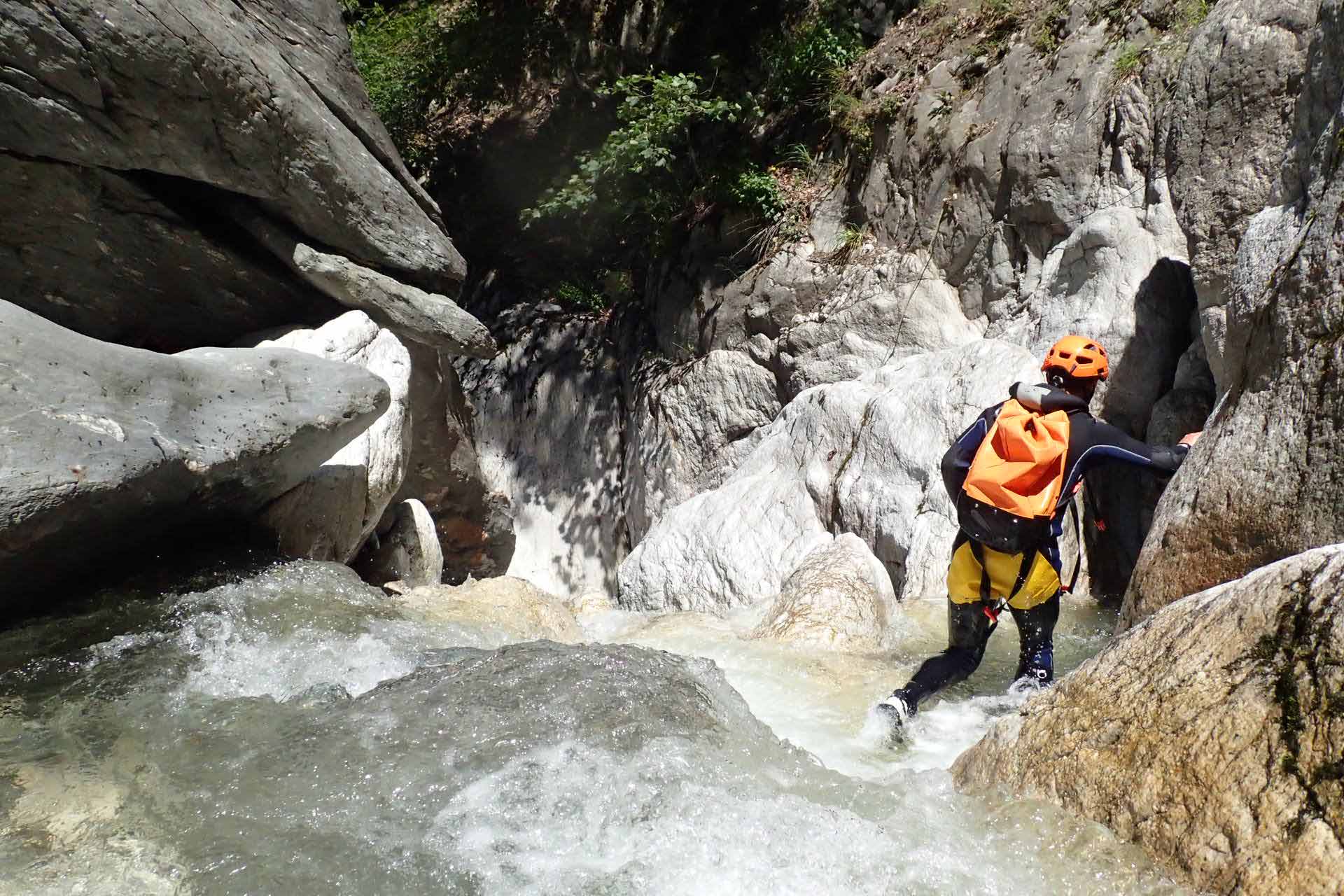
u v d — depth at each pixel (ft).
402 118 46.03
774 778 10.14
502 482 38.91
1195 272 21.06
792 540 24.16
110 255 19.71
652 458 34.09
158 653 13.03
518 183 44.70
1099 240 23.32
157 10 18.19
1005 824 8.87
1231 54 21.07
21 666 12.40
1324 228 12.91
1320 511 11.72
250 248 22.22
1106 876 7.96
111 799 9.53
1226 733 8.01
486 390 40.19
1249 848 7.36
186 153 19.36
